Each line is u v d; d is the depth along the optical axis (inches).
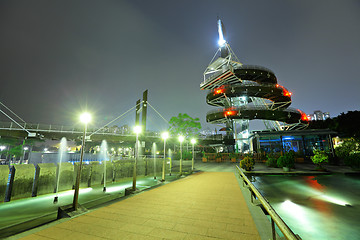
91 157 1862.7
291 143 1299.2
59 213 209.0
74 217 192.4
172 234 149.8
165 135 544.1
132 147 2758.4
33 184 384.2
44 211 281.6
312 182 537.0
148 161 718.5
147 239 141.3
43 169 390.9
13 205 311.7
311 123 2313.0
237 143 2149.4
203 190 344.2
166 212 209.0
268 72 2127.2
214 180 483.5
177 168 932.6
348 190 446.3
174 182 449.4
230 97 2130.9
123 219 186.1
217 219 185.2
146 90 2011.6
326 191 440.5
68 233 152.9
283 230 87.7
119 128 2076.8
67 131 1839.3
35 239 142.0
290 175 641.0
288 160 695.1
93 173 502.3
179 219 185.8
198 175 608.1
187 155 1368.1
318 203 359.6
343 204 353.1
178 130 1562.5
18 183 351.3
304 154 1222.9
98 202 331.3
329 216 296.5
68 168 440.5
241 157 1227.9
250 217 190.9
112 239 141.6
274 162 836.6
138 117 2057.1
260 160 1091.3
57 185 415.8
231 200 265.9
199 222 177.0
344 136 1087.0
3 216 257.9
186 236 145.9
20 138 1959.9
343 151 996.6
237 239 139.0
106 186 483.5
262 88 1951.3
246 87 1953.7
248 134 2134.6
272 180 568.1
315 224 268.5
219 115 2071.9
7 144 1883.6
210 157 1228.5
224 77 2267.5
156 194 307.7
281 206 346.9
